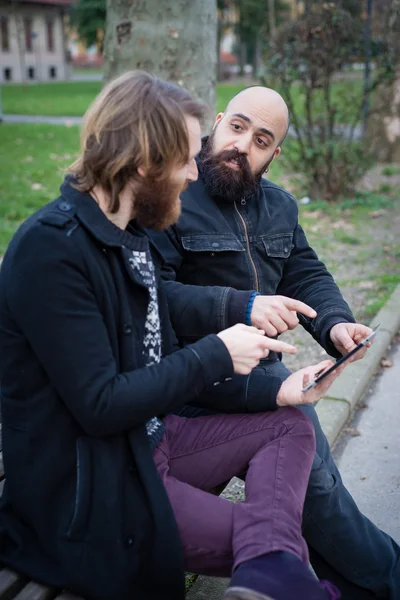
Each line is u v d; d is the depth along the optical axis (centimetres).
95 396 152
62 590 168
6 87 3475
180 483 175
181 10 446
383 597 199
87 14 3591
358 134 970
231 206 237
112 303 162
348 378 373
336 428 333
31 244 153
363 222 730
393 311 469
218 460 189
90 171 162
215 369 164
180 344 219
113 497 159
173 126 158
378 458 318
